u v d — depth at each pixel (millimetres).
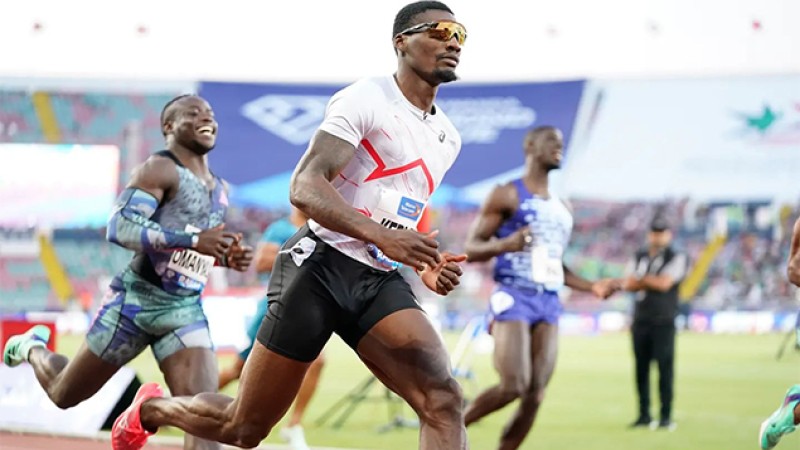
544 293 6746
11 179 27016
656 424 9297
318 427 9094
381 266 3945
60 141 29031
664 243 9406
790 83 27297
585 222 27906
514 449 6781
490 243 6641
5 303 26219
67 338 18594
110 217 5023
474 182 25312
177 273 5090
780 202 26891
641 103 27922
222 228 5012
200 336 5137
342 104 3736
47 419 7980
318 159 3654
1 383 8195
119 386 8000
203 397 4266
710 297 25594
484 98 25891
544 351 6723
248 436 4090
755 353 16375
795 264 4590
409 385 3832
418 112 3879
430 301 23172
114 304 5172
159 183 5117
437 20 3820
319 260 3859
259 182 25203
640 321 9297
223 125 25469
